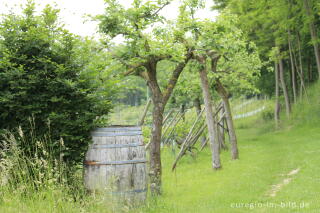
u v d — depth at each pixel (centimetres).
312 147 1775
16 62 809
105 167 773
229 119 1827
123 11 1024
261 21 2855
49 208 623
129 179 782
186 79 2016
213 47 1247
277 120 3105
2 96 786
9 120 813
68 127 812
